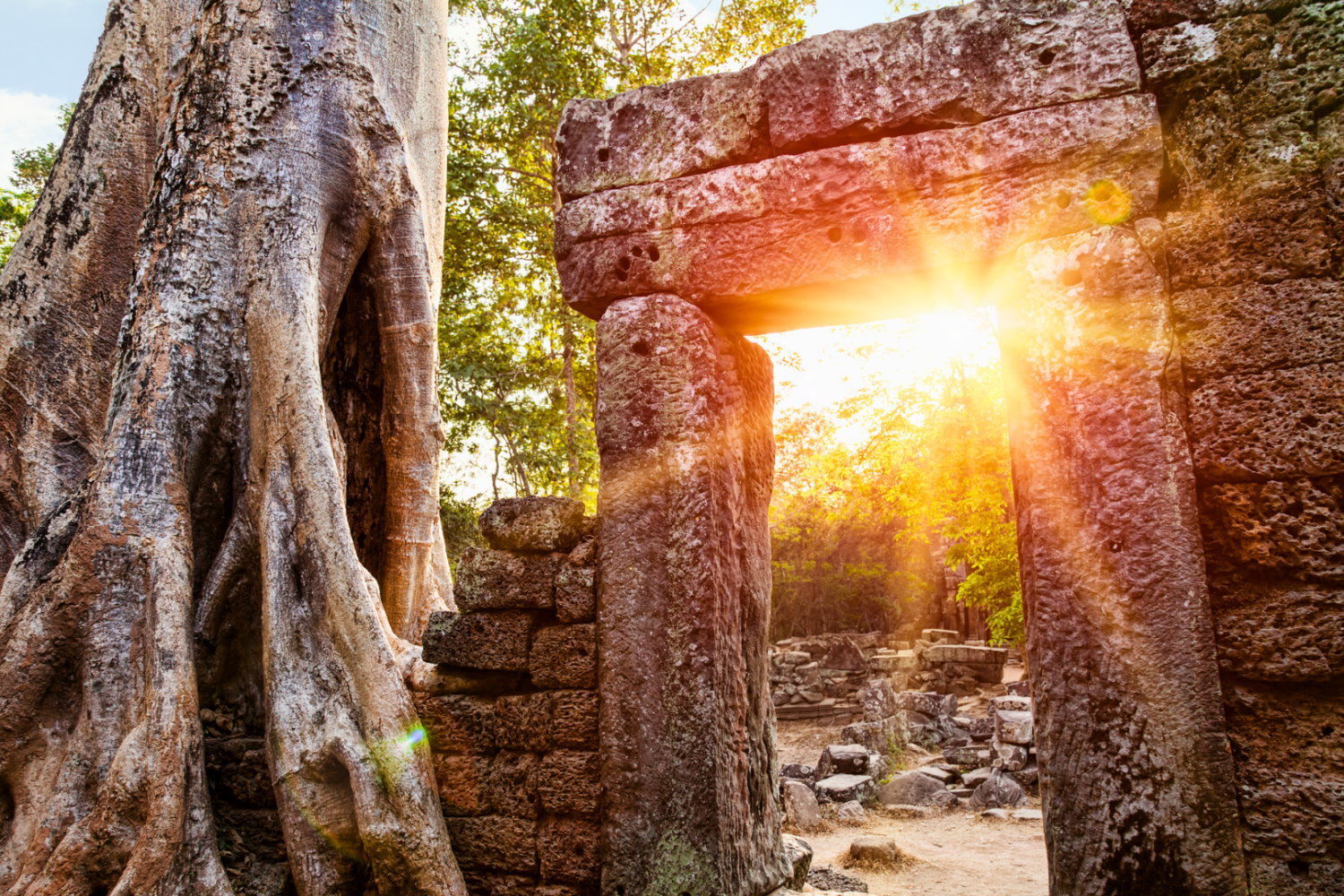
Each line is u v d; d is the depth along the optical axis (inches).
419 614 188.2
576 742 122.1
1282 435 95.0
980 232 107.9
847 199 114.9
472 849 125.9
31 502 169.0
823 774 403.5
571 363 487.5
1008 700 406.9
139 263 157.8
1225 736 92.7
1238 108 101.7
